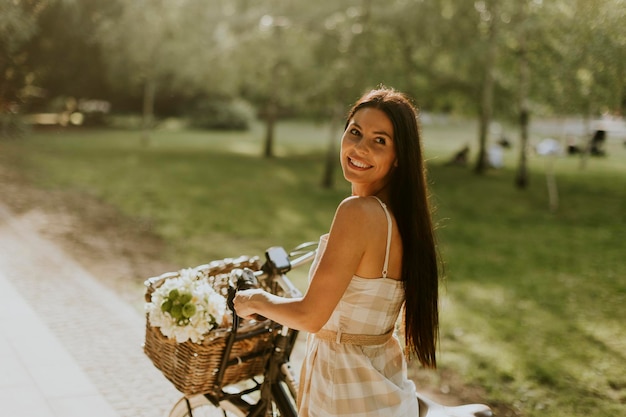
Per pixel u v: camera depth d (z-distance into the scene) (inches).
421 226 73.4
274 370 91.5
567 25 455.2
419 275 73.0
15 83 358.6
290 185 609.6
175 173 633.0
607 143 868.0
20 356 166.7
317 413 76.3
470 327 237.1
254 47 690.8
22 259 269.9
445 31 593.3
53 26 541.3
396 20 576.1
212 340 83.7
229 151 904.9
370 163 72.9
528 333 233.9
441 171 773.9
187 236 359.3
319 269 70.9
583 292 291.3
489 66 657.6
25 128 374.3
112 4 644.7
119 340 187.2
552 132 1139.3
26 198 425.7
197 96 1339.8
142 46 715.4
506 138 1136.2
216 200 493.4
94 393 150.2
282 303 73.1
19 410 138.8
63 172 573.3
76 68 839.7
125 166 655.8
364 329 74.2
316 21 624.1
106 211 412.2
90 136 990.4
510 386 187.5
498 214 500.7
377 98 74.0
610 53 380.5
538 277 315.3
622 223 470.6
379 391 74.4
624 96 438.3
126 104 1300.4
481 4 603.8
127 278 262.8
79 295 227.5
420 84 705.6
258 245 350.3
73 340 183.5
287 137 1262.3
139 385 158.1
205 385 87.4
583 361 208.5
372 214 71.0
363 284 72.5
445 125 1579.7
